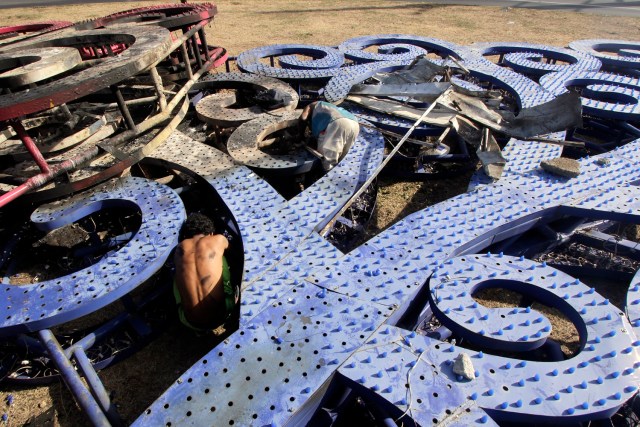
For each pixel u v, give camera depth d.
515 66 7.13
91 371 2.53
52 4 19.20
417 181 5.18
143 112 5.39
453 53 7.66
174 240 3.16
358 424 2.64
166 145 4.46
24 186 3.30
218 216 4.11
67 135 4.19
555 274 2.70
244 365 2.24
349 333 2.38
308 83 7.05
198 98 6.43
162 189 3.72
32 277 3.91
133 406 2.94
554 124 4.58
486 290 3.77
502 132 4.66
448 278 2.69
